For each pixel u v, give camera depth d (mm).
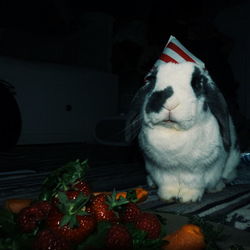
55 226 275
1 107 1120
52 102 1374
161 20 1499
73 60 1665
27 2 1356
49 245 246
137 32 1550
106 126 1389
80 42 1664
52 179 349
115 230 267
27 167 857
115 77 1609
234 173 684
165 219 349
